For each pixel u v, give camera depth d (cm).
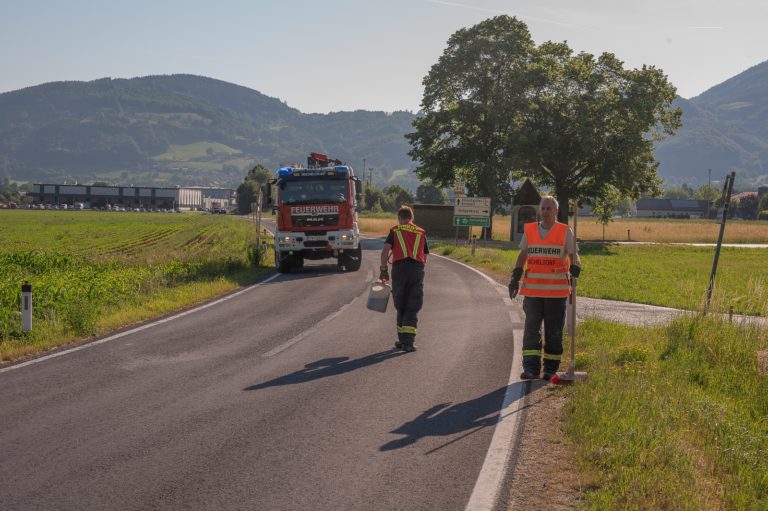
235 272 2480
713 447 629
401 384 859
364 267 2764
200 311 1540
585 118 5178
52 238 5591
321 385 854
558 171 5591
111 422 704
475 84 5809
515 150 5297
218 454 608
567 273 896
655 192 5619
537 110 5434
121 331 1280
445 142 5972
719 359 1027
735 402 826
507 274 2511
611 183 5428
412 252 1080
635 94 5256
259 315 1466
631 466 566
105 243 4934
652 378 870
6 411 748
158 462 588
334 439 648
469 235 5522
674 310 1662
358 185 2566
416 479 551
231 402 778
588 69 5447
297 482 545
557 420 709
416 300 1081
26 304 1227
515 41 5666
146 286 1859
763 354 1026
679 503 496
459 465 582
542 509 497
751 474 571
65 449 622
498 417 719
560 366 952
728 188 1420
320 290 1928
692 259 4109
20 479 550
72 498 513
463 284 2116
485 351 1069
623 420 662
